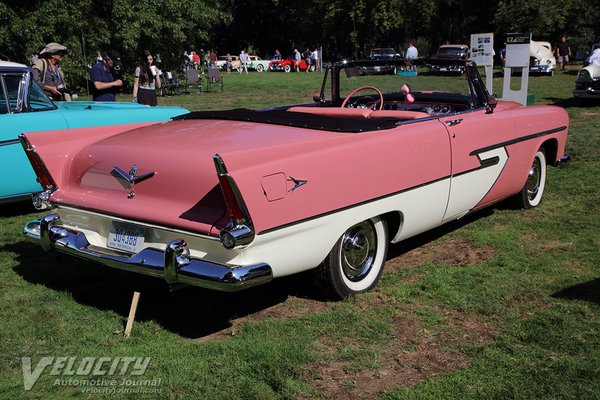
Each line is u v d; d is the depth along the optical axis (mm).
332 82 5352
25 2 17797
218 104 16547
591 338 3191
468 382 2803
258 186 2959
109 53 8883
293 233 3197
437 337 3285
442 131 4164
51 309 3691
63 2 18172
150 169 3320
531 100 11609
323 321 3471
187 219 3094
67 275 4348
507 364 2949
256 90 22094
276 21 57406
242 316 3607
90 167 3648
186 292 4004
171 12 21844
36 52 17484
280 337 3285
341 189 3414
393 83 5105
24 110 5770
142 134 3822
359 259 3818
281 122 3812
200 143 3430
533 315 3500
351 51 47844
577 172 7223
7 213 6152
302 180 3188
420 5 44750
